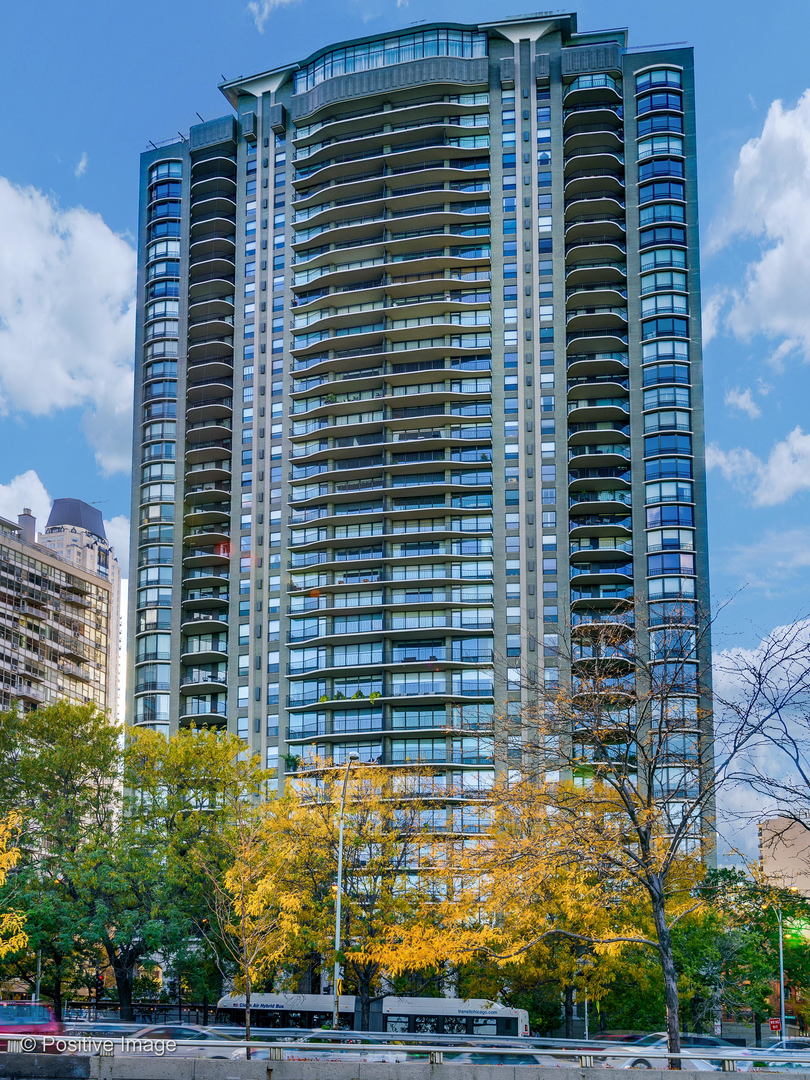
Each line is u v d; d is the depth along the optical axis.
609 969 57.44
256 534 121.44
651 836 39.31
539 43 125.06
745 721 36.16
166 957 67.75
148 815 70.31
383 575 114.81
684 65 122.50
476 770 106.00
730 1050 40.41
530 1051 31.83
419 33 127.88
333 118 129.62
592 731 39.69
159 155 136.25
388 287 120.25
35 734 71.25
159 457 127.12
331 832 62.34
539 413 115.38
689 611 87.69
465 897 43.59
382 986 69.31
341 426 118.56
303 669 115.56
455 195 121.12
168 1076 31.16
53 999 72.25
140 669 122.62
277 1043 32.03
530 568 112.06
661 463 112.38
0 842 48.47
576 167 121.12
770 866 74.44
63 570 179.00
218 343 128.25
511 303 118.69
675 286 116.50
